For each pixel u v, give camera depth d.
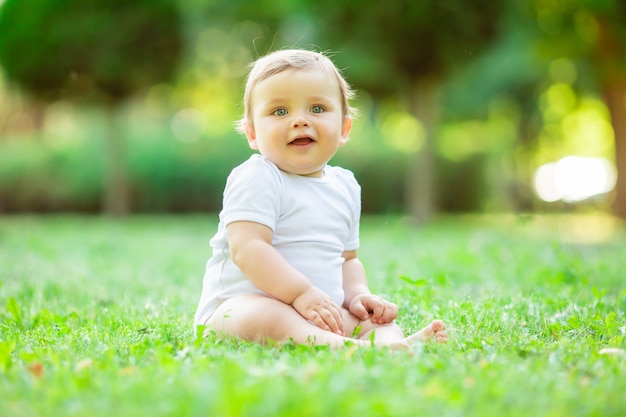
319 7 10.44
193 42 15.00
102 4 12.54
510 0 10.70
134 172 17.66
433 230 11.22
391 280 5.05
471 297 4.25
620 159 15.09
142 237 10.64
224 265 2.96
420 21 10.17
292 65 3.04
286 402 1.75
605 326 3.25
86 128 20.44
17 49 12.62
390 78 12.49
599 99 17.94
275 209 2.91
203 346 2.61
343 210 3.13
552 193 22.30
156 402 1.89
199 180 17.84
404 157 17.69
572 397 2.00
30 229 12.07
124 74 12.92
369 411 1.77
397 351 2.56
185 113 23.27
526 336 3.05
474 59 10.89
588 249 8.31
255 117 3.08
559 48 13.90
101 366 2.32
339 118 3.09
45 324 3.61
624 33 12.64
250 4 13.98
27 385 2.09
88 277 5.89
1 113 24.56
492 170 19.11
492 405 1.92
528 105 19.14
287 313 2.76
